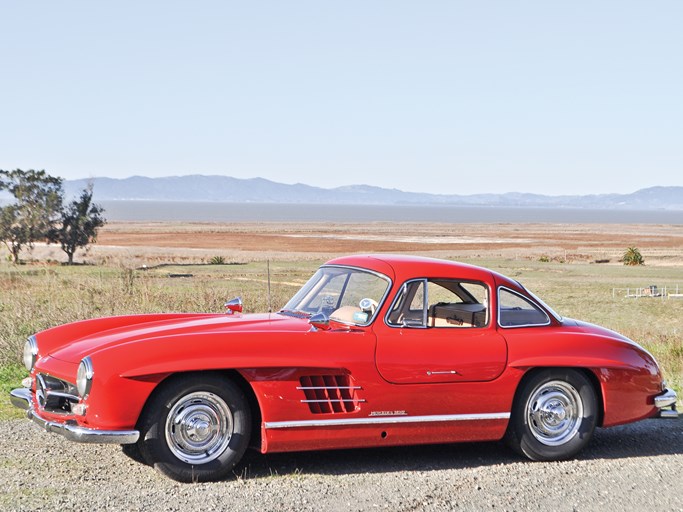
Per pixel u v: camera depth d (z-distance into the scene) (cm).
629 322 2908
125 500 409
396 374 492
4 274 1652
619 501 438
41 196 5212
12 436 535
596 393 552
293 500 418
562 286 4372
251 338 471
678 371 1055
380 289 520
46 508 390
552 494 447
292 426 470
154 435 445
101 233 15762
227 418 462
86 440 434
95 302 1113
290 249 9531
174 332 486
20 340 852
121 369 440
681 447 578
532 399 532
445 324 536
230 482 452
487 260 7162
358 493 435
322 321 485
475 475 484
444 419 505
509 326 540
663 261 7925
